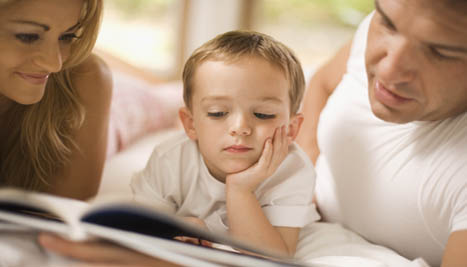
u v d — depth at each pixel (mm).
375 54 759
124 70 2430
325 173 1077
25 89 817
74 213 596
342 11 2904
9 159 1028
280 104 901
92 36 920
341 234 958
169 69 3061
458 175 793
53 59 800
